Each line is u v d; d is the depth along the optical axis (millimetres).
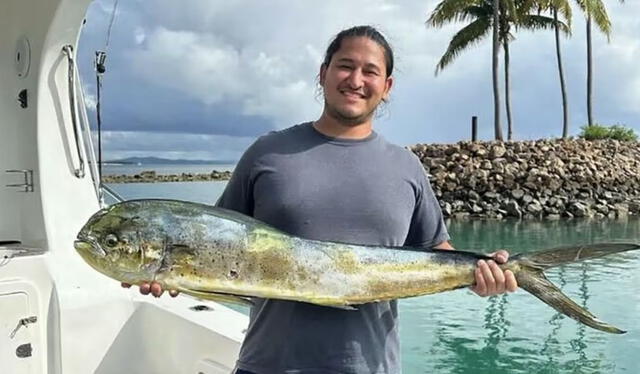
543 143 24547
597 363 6988
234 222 1818
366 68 2055
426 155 24359
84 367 3191
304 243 1883
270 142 2082
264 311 2027
